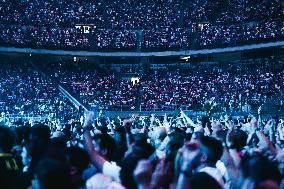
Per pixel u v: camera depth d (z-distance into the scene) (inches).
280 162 326.0
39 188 198.1
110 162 323.3
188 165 214.8
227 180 328.5
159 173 270.4
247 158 248.8
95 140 324.8
